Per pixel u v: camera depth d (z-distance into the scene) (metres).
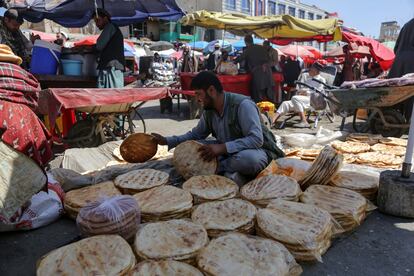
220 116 3.13
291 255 1.83
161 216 2.29
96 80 5.51
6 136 2.05
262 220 2.12
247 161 2.97
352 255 2.14
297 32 10.37
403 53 5.91
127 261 1.71
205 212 2.28
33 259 2.14
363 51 13.53
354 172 3.17
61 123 5.09
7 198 2.06
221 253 1.79
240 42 18.67
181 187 3.02
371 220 2.64
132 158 3.39
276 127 7.53
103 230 2.01
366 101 5.40
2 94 2.06
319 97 7.09
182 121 8.25
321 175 2.78
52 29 18.73
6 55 2.11
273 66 9.66
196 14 8.76
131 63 17.62
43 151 2.39
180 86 8.99
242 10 30.14
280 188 2.57
